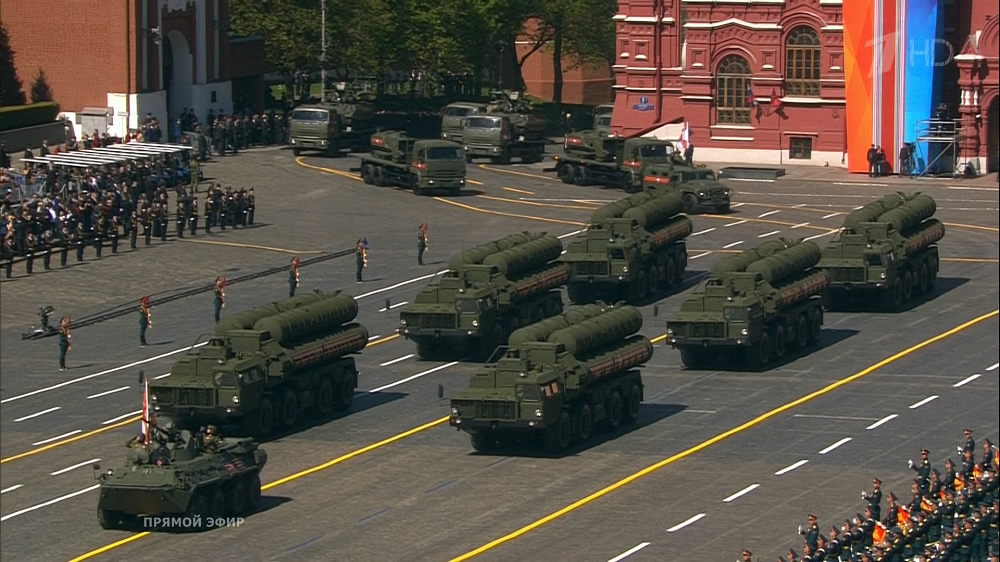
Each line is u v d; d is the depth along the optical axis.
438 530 145.12
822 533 140.50
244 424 171.88
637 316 180.00
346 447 170.75
